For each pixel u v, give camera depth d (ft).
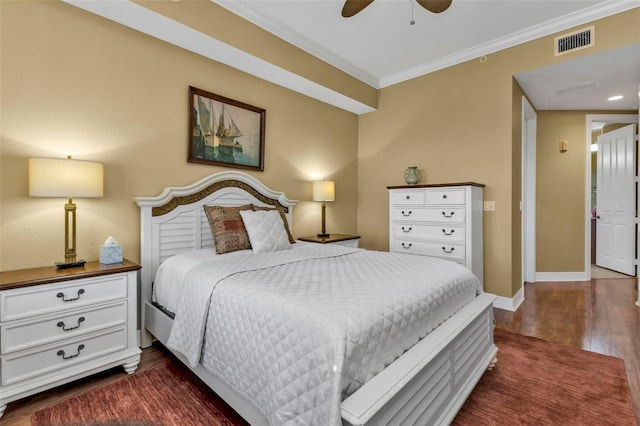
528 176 14.53
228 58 9.48
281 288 4.87
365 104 13.73
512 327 9.06
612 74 10.48
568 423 5.01
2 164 6.22
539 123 14.64
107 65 7.53
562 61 9.62
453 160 11.96
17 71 6.36
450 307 5.77
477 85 11.37
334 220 14.02
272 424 3.83
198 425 5.00
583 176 14.53
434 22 9.64
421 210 11.47
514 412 5.29
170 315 6.88
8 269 6.27
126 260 7.29
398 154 13.70
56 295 5.68
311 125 12.89
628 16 8.61
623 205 15.58
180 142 8.87
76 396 5.75
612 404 5.49
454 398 5.06
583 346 7.77
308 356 3.68
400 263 7.00
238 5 8.78
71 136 7.01
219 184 9.60
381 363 4.00
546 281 14.56
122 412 5.32
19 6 6.37
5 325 5.16
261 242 8.35
